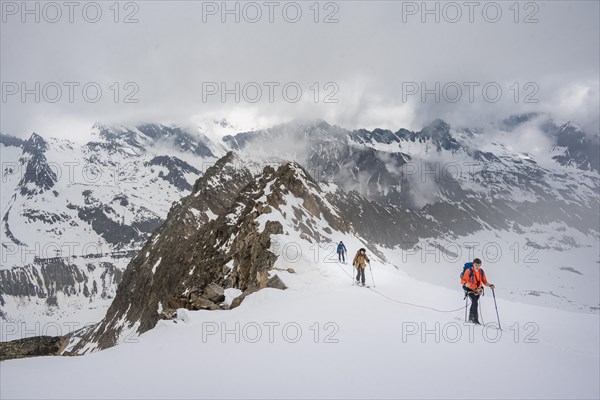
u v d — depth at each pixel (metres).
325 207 90.06
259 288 27.80
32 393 10.15
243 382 10.77
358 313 19.00
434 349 13.59
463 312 20.52
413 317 18.27
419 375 11.25
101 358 13.09
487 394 10.06
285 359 12.59
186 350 13.74
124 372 11.66
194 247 105.81
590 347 15.44
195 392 10.16
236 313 20.16
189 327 17.23
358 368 11.76
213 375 11.30
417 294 25.28
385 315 18.61
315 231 70.88
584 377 11.29
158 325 18.48
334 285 27.59
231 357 12.85
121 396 9.95
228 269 47.50
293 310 19.86
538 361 12.62
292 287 26.53
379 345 13.98
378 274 32.81
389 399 9.72
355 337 14.98
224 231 84.62
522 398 9.85
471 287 18.00
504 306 23.17
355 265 28.16
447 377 11.13
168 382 10.84
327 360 12.45
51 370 11.94
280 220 47.75
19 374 11.59
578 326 18.95
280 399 9.72
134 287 137.25
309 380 10.87
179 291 73.44
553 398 9.87
